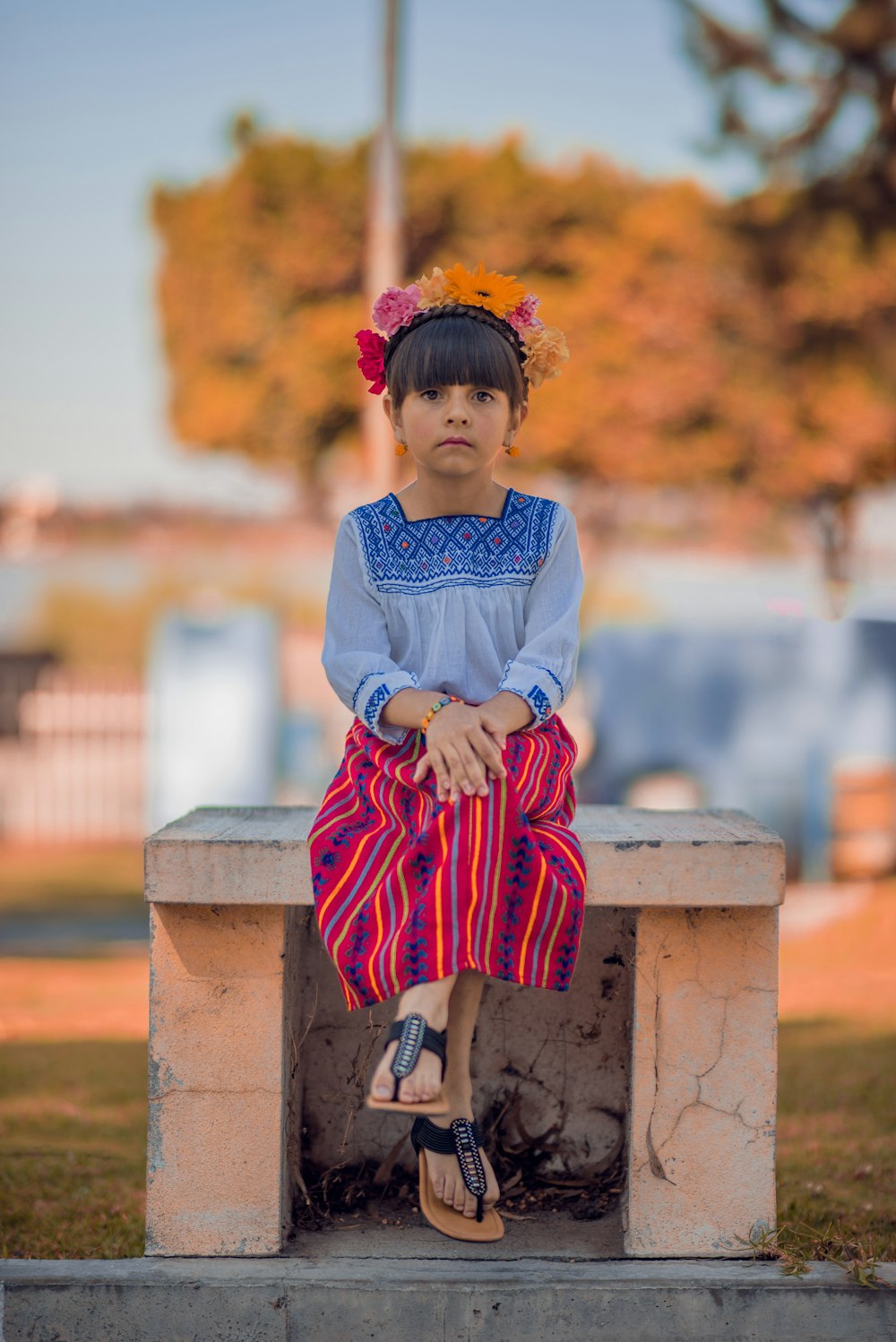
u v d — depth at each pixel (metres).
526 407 3.62
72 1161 4.93
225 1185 3.50
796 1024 7.34
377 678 3.30
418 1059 2.88
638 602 28.50
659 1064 3.51
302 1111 4.01
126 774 20.39
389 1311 3.30
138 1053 6.88
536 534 3.52
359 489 22.38
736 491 20.88
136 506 34.47
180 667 17.00
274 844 3.36
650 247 19.58
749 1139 3.50
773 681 14.27
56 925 12.92
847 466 19.62
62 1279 3.33
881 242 18.02
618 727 14.34
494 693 3.44
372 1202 3.93
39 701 20.28
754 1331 3.31
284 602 33.28
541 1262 3.46
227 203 20.64
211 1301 3.31
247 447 21.09
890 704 14.25
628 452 19.97
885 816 14.18
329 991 4.04
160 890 3.38
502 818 3.07
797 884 13.98
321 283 20.58
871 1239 3.76
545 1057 4.07
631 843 3.35
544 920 3.09
